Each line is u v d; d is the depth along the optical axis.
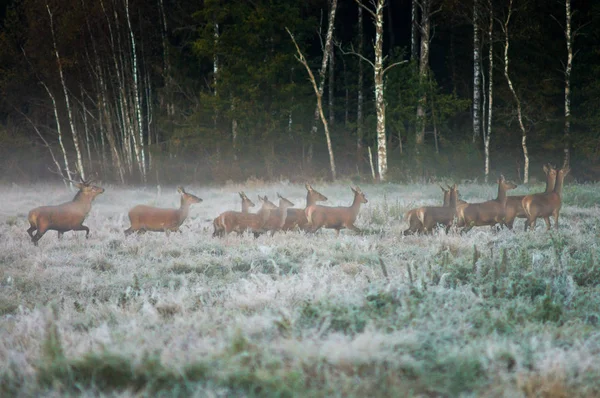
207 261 10.05
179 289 8.02
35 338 5.85
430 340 5.14
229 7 36.38
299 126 36.38
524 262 8.77
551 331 5.58
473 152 33.91
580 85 36.41
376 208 16.30
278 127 36.22
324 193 24.14
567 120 33.56
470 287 7.26
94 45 34.06
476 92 35.47
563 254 9.20
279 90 35.97
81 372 4.64
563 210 16.44
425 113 36.66
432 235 12.51
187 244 11.83
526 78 36.44
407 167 32.59
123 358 4.68
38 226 12.21
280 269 9.27
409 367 4.59
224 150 35.97
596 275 8.27
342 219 13.19
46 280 8.95
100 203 21.52
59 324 6.28
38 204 21.11
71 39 33.31
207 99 35.44
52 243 12.21
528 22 35.84
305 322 5.82
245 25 35.31
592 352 5.04
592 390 4.35
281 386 4.22
